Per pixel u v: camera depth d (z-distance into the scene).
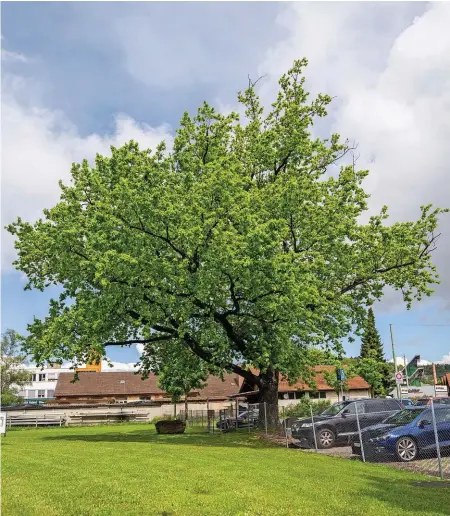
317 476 12.28
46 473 11.66
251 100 31.11
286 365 24.50
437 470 13.64
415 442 15.30
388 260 27.12
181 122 26.56
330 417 19.89
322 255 24.34
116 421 50.41
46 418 48.75
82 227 23.56
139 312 22.83
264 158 27.61
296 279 21.81
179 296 22.48
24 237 27.03
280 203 23.56
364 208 26.81
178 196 22.48
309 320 21.97
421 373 68.25
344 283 27.33
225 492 9.84
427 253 27.52
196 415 46.56
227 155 26.62
